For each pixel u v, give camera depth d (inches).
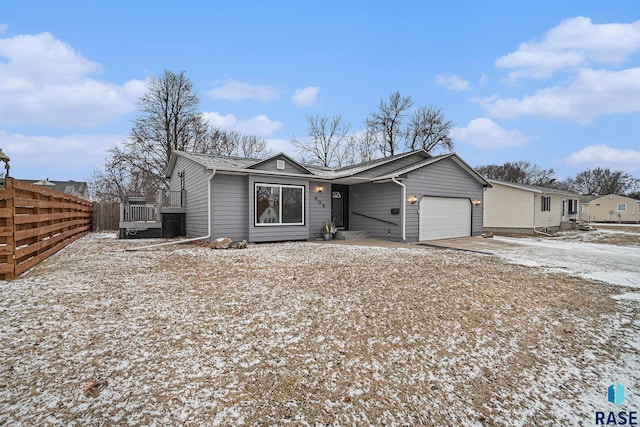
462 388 105.2
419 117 1138.0
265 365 107.0
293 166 454.9
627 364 124.5
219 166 400.2
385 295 179.6
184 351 111.2
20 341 109.5
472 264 281.9
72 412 79.6
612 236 648.4
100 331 120.8
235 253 315.9
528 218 740.7
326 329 135.3
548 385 109.9
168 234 480.4
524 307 176.7
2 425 73.5
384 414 90.3
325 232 482.3
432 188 497.0
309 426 83.0
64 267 221.6
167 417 80.8
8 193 179.6
